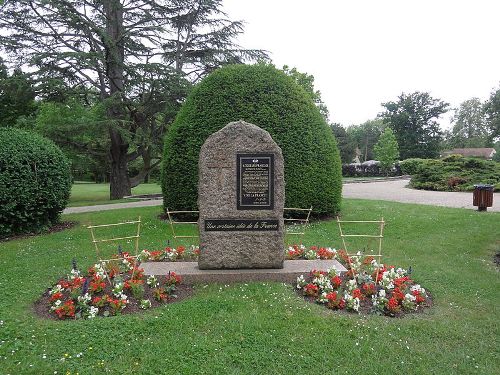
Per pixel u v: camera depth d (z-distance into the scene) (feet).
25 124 70.44
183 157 37.78
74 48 65.41
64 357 12.91
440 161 89.45
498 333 15.08
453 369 12.66
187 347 13.51
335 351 13.47
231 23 71.51
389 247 28.22
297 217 37.68
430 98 198.18
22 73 64.69
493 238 29.78
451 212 39.70
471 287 20.13
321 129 38.93
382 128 268.62
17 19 61.57
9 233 33.86
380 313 16.46
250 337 14.21
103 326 14.92
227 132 20.62
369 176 165.17
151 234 32.73
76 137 69.46
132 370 12.27
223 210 20.75
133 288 17.71
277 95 37.88
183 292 18.83
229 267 20.86
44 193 35.24
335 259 23.12
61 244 29.99
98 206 55.98
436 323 15.72
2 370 12.19
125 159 74.08
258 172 20.65
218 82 38.32
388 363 12.84
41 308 17.21
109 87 72.69
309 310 16.52
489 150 217.15
